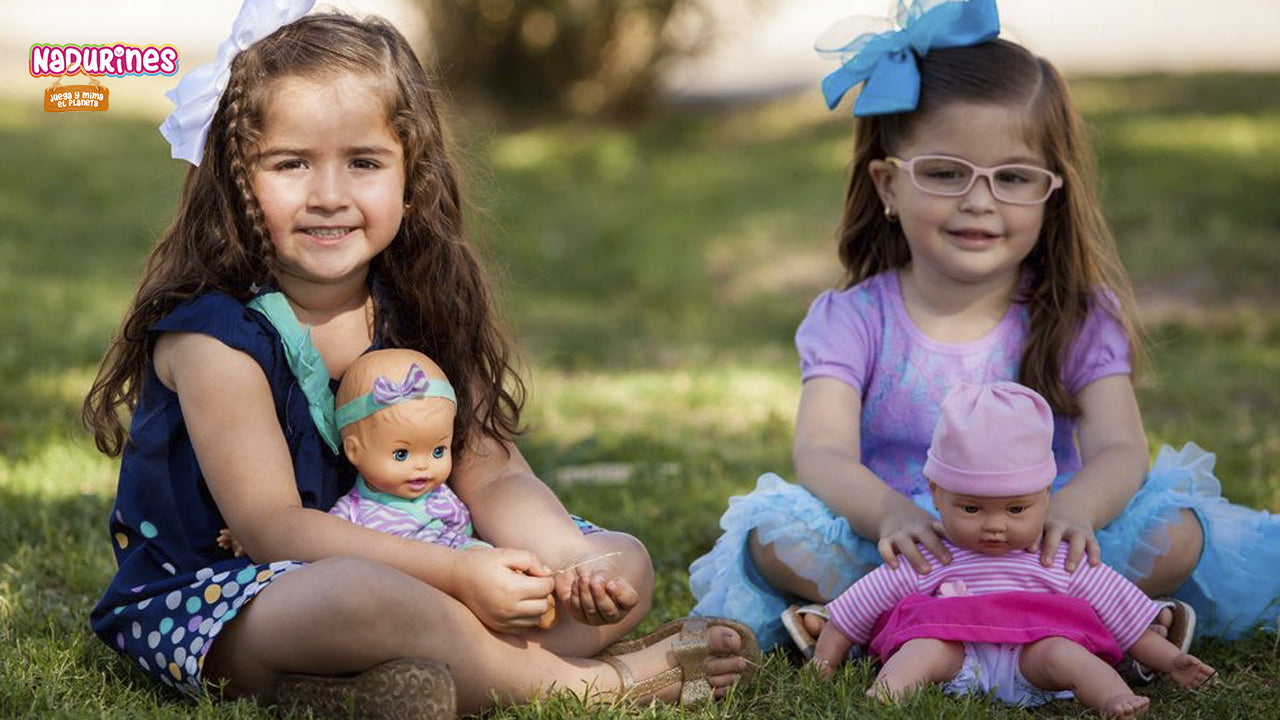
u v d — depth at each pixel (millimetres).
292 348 3061
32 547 4148
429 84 3264
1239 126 12125
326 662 2740
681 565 4121
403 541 2900
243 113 3006
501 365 3402
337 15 3195
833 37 3816
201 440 2984
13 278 8805
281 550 2926
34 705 2854
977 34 3646
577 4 14875
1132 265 9125
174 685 2953
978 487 3035
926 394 3693
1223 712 2959
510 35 14992
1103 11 21219
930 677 3037
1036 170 3525
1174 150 11383
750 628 3377
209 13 21438
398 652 2738
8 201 11312
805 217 10898
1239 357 7145
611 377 7281
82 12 21578
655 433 5820
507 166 13250
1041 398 3137
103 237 10383
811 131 14555
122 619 2998
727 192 12023
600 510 4633
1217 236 9484
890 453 3752
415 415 2982
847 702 2934
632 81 15242
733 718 2943
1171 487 3457
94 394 3252
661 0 14867
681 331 8758
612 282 10094
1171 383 6527
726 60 18047
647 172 13172
